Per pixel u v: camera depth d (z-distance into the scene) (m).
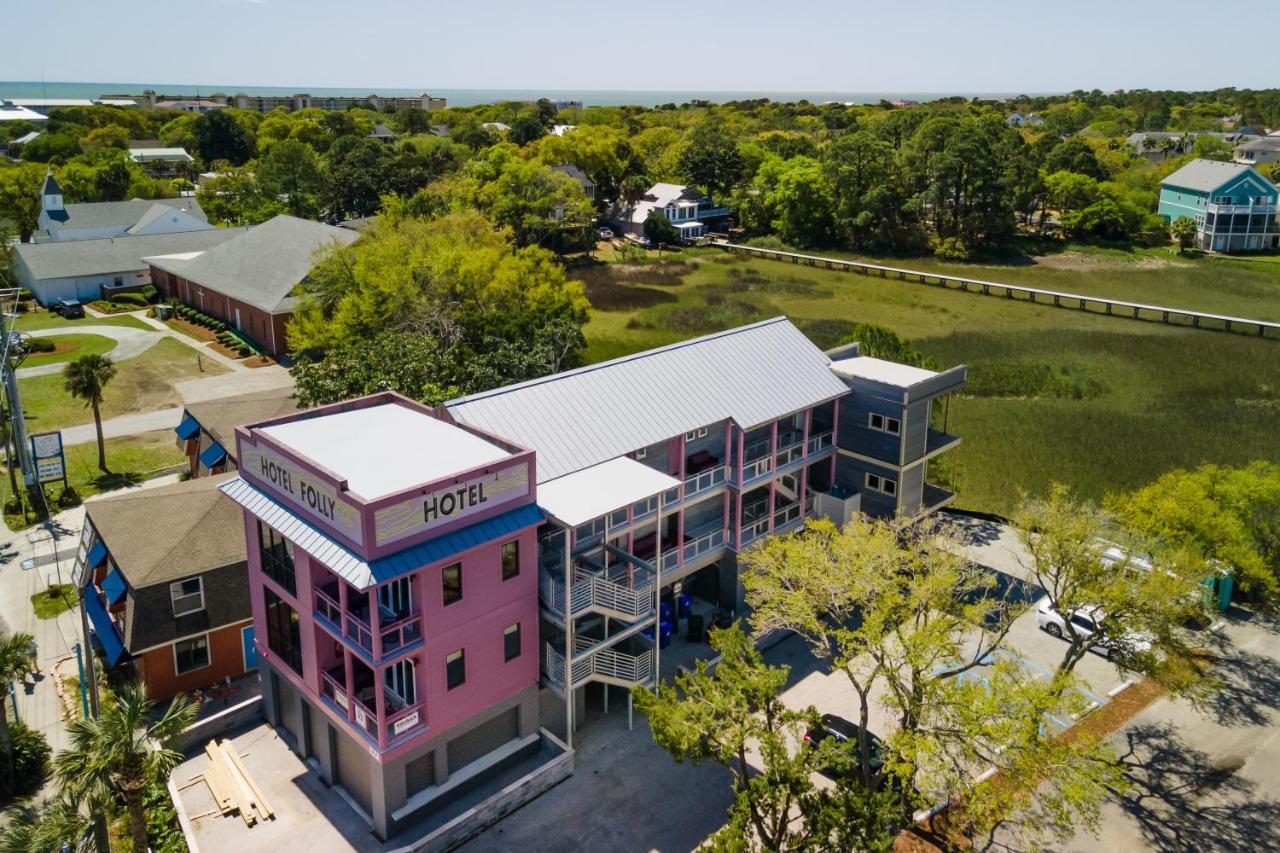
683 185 137.75
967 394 62.34
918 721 24.36
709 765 28.44
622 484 29.03
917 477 39.19
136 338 79.94
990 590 38.09
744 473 35.47
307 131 185.88
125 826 25.72
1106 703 31.48
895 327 79.31
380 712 23.61
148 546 31.81
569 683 27.61
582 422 32.12
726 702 22.70
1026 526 30.75
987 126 125.31
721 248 121.50
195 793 26.86
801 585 27.91
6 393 51.97
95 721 21.47
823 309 86.62
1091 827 23.31
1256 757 28.67
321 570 25.34
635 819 26.16
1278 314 82.31
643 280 100.12
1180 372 66.38
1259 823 26.02
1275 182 136.75
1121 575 28.55
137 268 96.12
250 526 27.53
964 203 116.62
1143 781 27.62
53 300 91.50
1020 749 22.48
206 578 31.39
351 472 25.05
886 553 27.28
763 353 38.94
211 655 32.22
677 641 34.75
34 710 31.17
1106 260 109.31
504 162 119.69
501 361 48.69
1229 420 56.78
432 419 29.89
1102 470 49.69
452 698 25.50
